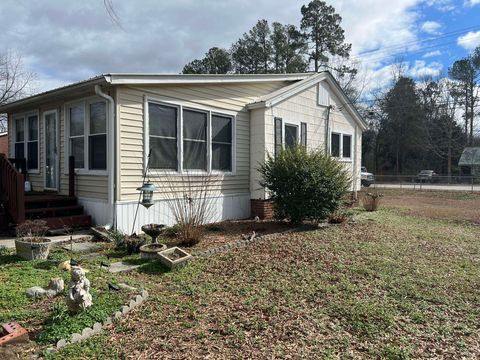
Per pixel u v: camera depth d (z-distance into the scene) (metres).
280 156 8.98
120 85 7.13
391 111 43.47
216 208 9.30
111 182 7.14
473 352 3.29
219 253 6.28
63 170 8.61
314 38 33.91
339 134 13.20
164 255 5.55
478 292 4.82
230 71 36.62
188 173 8.54
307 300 4.35
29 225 5.98
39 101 8.84
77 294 3.49
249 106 10.09
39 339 3.06
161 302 4.12
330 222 9.49
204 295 4.40
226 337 3.36
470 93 39.75
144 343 3.18
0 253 5.68
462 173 40.72
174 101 8.17
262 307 4.07
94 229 6.98
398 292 4.71
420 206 15.06
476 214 12.40
